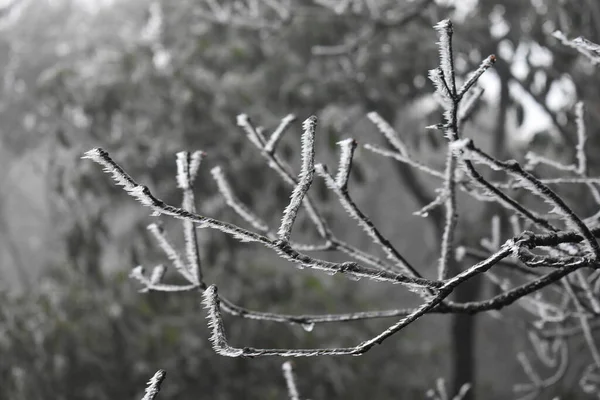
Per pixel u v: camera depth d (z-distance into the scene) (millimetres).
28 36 11297
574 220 1290
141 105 6465
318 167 1512
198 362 6547
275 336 6797
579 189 5066
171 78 6262
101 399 6371
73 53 11078
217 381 6617
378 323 8320
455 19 5840
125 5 10523
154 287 1810
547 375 10234
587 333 2117
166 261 6516
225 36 6555
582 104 1873
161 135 6227
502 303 1683
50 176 10055
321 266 1249
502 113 6578
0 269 15578
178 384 6535
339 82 6035
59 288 7145
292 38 5859
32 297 7262
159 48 7137
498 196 1402
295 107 6094
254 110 6297
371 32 3941
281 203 6102
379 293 11656
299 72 6441
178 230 6574
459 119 1790
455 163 1816
